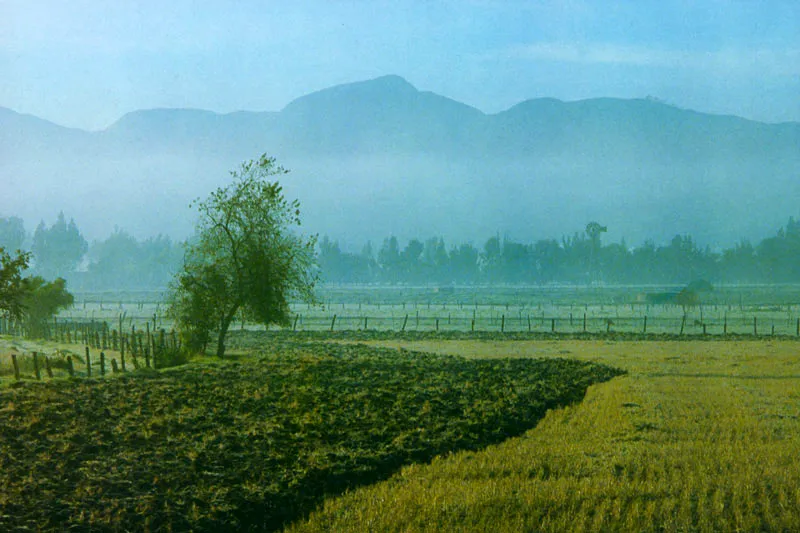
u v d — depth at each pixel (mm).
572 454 21062
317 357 46812
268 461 20656
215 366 41531
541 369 43562
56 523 15289
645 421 25922
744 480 17719
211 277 47688
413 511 16031
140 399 28828
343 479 19656
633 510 15445
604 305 173000
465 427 25594
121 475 18562
